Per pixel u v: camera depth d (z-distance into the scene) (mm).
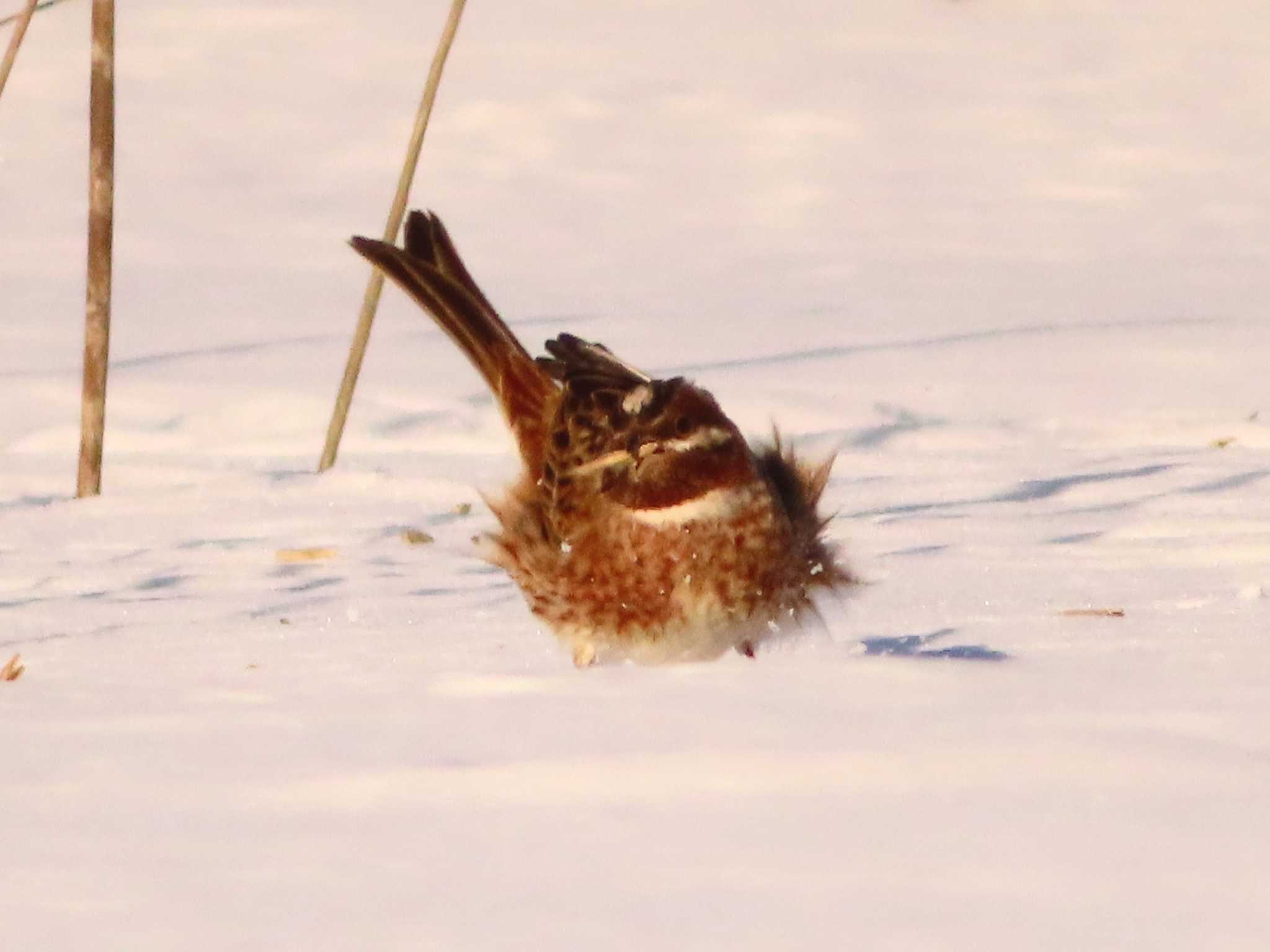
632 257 59562
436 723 13328
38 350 45156
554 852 10195
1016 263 57406
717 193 70125
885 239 61969
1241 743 12281
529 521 17484
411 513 27750
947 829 10492
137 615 20672
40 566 24344
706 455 16594
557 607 17266
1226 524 24578
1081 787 11273
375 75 89500
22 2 95938
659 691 14148
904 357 41656
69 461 33625
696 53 92188
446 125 81188
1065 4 101000
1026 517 25500
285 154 76875
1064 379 39281
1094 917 9000
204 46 94375
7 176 71250
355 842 10461
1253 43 95062
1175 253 59094
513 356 18562
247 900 9445
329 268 58281
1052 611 19062
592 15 99812
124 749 12805
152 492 29703
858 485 28266
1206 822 10555
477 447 34375
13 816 11148
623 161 75438
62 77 86375
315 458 33594
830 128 80250
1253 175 72688
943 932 8805
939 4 100562
